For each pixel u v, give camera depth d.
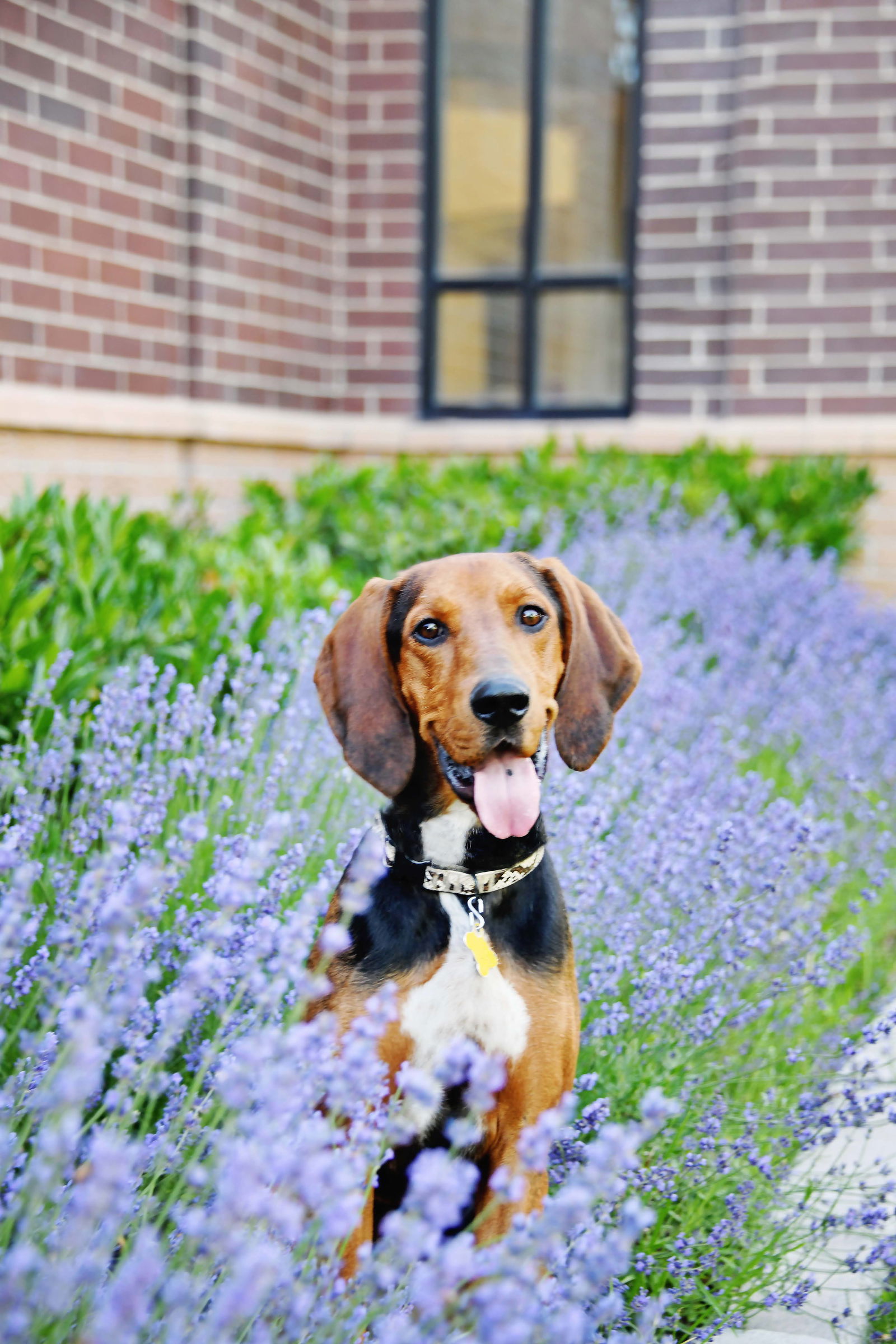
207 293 7.01
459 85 8.55
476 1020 2.20
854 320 7.87
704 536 6.27
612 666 2.52
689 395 8.24
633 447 8.18
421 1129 2.25
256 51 7.29
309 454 8.00
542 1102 2.26
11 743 3.35
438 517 6.09
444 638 2.27
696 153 8.05
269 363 7.68
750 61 7.80
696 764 3.66
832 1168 2.47
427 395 8.69
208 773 2.99
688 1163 2.42
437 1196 1.25
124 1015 1.41
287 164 7.70
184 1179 1.65
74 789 3.39
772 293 7.96
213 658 3.71
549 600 2.40
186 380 7.02
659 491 6.62
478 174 8.69
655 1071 2.64
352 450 8.32
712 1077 2.72
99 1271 1.37
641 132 8.22
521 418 8.70
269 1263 1.17
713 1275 2.29
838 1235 2.55
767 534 6.96
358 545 6.00
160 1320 1.44
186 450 6.91
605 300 8.68
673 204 8.12
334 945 1.38
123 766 2.90
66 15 6.00
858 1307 2.35
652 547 5.94
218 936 1.48
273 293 7.66
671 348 8.23
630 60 8.49
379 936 2.25
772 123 7.82
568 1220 1.27
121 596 3.99
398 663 2.37
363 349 8.45
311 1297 1.42
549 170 8.71
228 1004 2.33
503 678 2.13
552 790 3.06
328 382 8.42
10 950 1.53
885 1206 2.63
